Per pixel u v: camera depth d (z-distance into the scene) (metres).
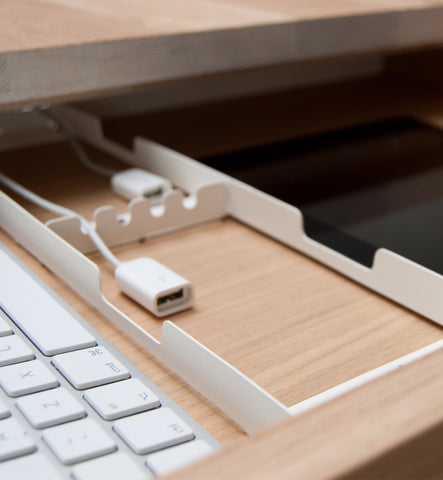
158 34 0.61
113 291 0.49
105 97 0.92
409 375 0.27
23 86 0.57
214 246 0.56
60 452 0.29
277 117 0.92
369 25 0.74
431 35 0.80
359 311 0.46
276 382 0.39
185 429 0.32
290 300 0.48
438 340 0.43
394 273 0.46
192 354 0.36
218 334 0.43
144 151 0.70
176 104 0.98
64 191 0.66
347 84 1.08
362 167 0.73
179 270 0.52
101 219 0.54
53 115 0.78
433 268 0.50
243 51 0.67
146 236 0.57
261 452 0.23
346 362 0.41
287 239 0.56
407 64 1.07
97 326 0.43
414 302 0.45
